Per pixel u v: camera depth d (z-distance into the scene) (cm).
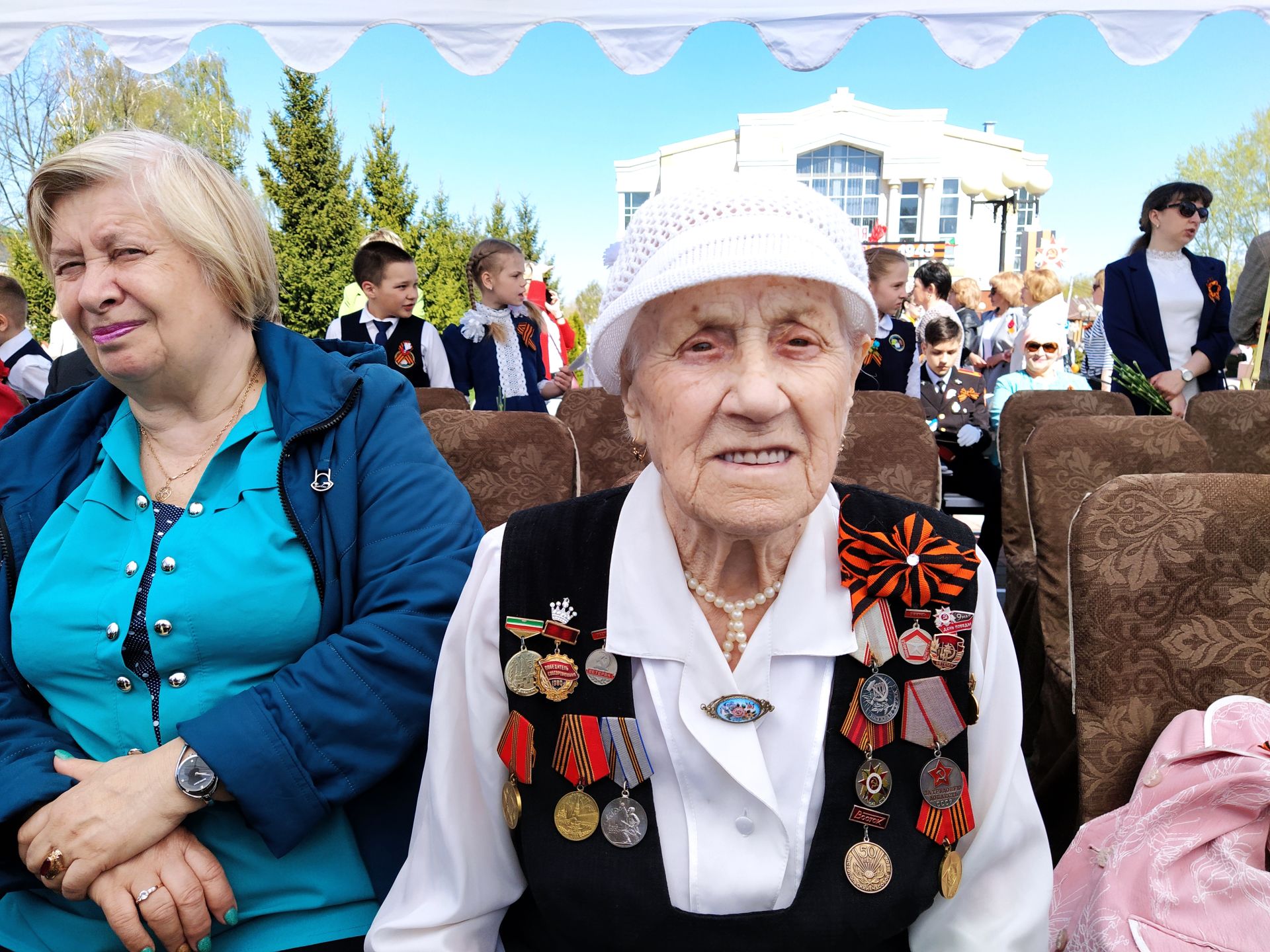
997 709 96
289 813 107
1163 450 240
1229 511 141
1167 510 142
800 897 86
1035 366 474
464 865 98
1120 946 108
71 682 118
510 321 487
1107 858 122
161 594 114
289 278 1748
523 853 92
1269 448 293
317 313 1767
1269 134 1855
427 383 470
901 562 89
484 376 478
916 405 310
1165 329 401
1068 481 239
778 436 78
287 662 120
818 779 88
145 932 104
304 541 119
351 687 111
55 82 1762
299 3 320
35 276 1459
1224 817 116
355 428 126
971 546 93
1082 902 125
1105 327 416
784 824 85
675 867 87
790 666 88
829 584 90
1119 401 315
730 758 84
